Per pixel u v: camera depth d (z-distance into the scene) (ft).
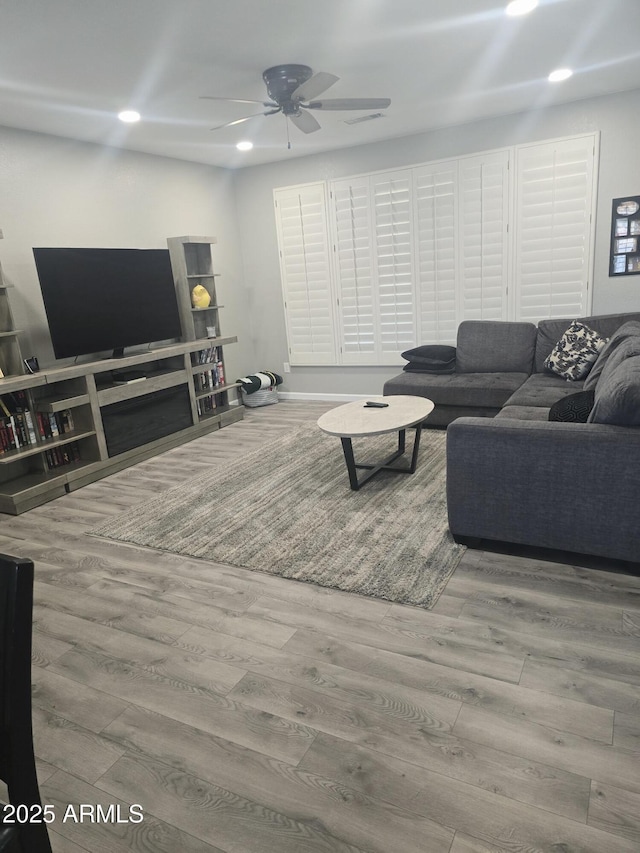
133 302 15.70
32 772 3.13
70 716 6.23
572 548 8.34
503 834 4.57
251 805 5.01
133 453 15.12
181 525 11.00
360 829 4.71
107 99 11.95
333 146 18.22
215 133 15.23
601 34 10.41
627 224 15.52
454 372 16.83
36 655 7.34
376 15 9.07
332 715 5.97
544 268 16.78
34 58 9.62
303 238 20.02
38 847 3.15
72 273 13.91
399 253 18.62
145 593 8.66
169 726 6.00
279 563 9.22
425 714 5.88
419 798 4.94
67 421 13.97
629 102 14.75
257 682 6.55
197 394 17.87
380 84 12.60
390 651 6.91
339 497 11.70
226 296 20.77
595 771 5.08
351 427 11.42
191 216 18.94
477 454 8.64
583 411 8.64
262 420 18.99
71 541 10.69
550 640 6.88
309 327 20.83
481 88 13.39
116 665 7.04
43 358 14.25
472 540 9.36
